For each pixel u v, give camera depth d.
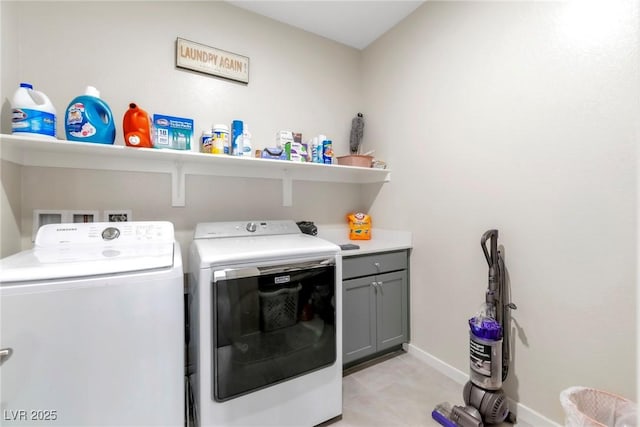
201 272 1.14
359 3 1.98
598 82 1.19
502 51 1.53
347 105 2.52
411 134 2.10
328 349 1.42
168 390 1.04
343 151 2.50
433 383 1.76
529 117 1.42
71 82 1.51
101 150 1.43
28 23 1.42
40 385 0.87
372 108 2.46
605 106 1.18
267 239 1.65
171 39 1.77
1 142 1.21
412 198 2.09
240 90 2.00
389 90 2.29
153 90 1.71
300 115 2.26
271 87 2.13
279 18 2.13
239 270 1.20
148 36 1.70
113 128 1.40
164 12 1.75
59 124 1.49
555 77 1.33
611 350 1.17
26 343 0.85
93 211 1.57
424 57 1.99
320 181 2.37
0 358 0.82
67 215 1.51
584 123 1.24
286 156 1.91
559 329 1.33
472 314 1.71
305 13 2.08
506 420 1.45
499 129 1.55
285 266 1.30
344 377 1.82
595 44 1.20
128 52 1.65
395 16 2.13
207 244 1.46
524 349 1.45
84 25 1.54
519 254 1.47
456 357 1.80
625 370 1.13
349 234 2.43
